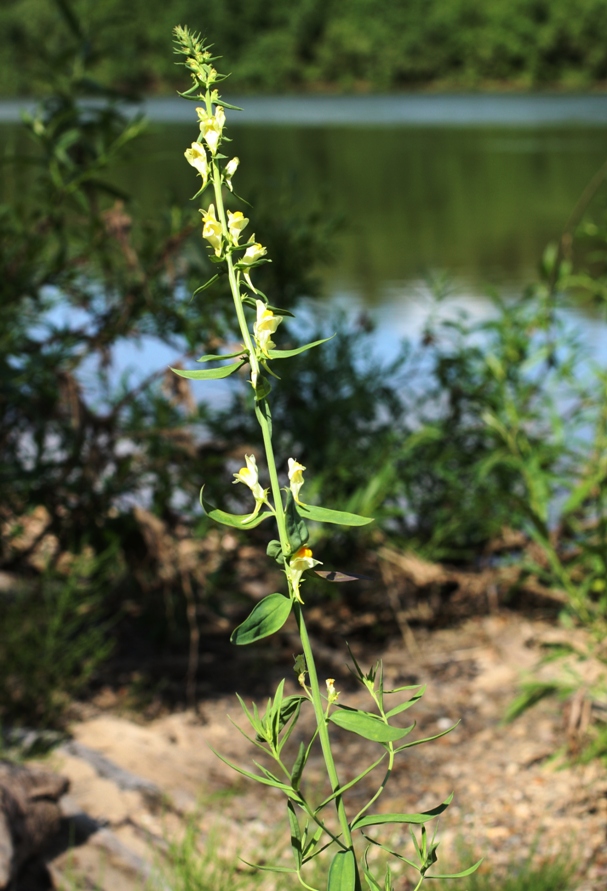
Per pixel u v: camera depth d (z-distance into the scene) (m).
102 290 4.78
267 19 63.12
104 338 4.47
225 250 1.44
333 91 64.31
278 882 2.98
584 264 9.95
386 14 63.06
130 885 3.01
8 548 4.59
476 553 5.59
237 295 1.43
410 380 5.69
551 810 3.58
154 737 3.95
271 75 63.00
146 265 4.51
